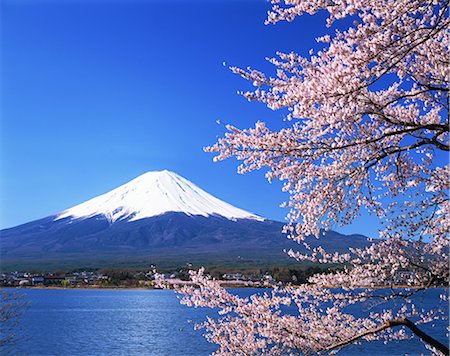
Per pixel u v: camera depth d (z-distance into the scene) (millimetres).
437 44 6633
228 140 6805
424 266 7324
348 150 6977
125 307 114000
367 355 25734
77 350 46969
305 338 7000
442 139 7633
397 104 7199
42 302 134250
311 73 6559
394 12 5305
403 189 7758
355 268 7266
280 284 7434
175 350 44875
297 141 6738
